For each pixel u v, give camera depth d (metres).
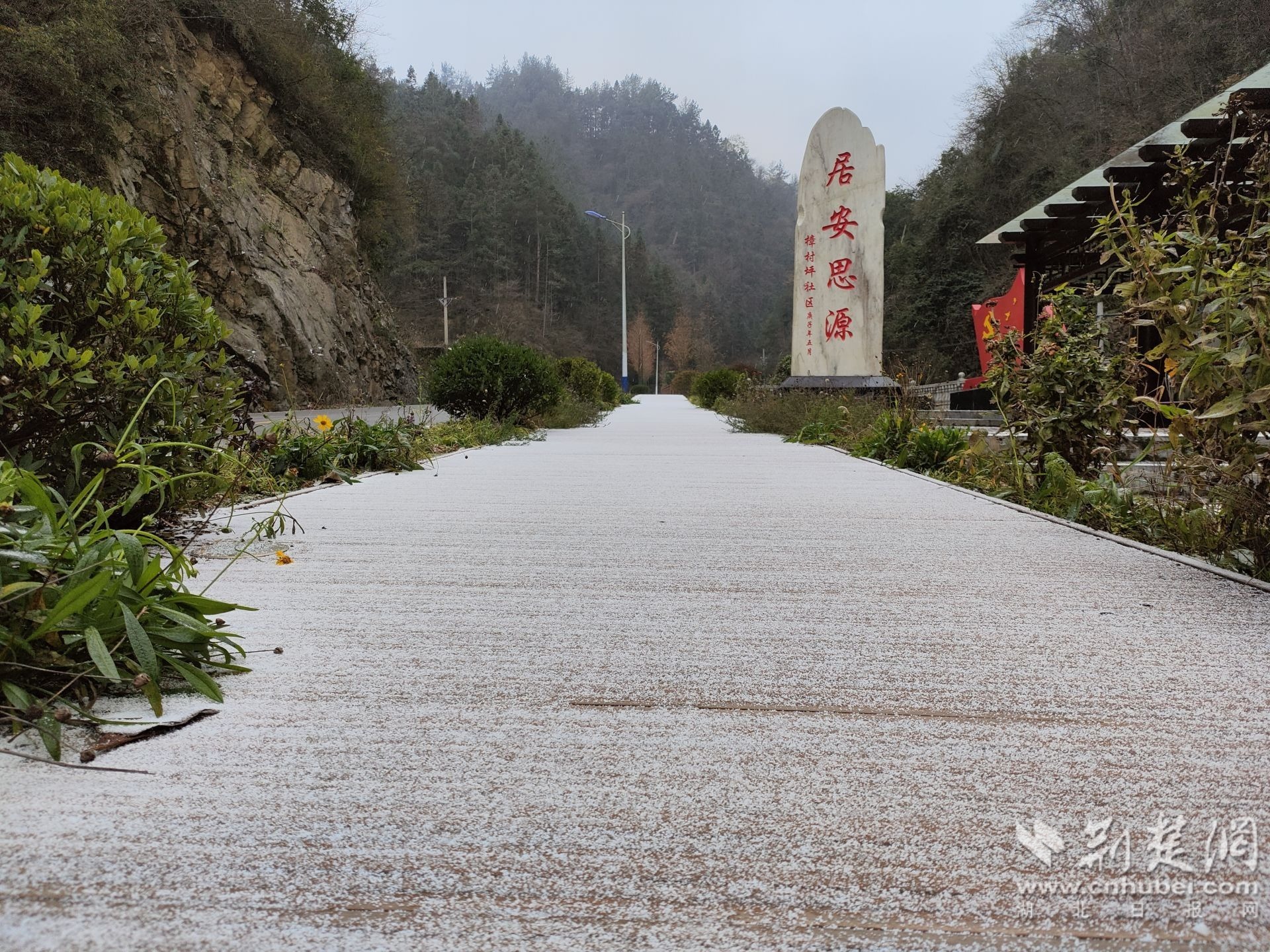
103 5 12.65
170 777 1.35
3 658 1.53
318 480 5.66
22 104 11.06
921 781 1.37
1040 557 3.21
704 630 2.21
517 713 1.64
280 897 1.04
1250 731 1.57
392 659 1.96
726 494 5.11
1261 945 0.98
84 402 2.87
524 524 3.93
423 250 62.91
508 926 0.99
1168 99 23.09
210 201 15.36
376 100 24.02
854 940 0.98
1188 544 3.45
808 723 1.60
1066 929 1.01
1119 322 3.96
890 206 43.28
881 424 8.03
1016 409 5.14
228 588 2.63
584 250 81.06
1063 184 26.38
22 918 0.99
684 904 1.04
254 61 18.56
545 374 12.17
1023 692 1.77
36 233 2.79
